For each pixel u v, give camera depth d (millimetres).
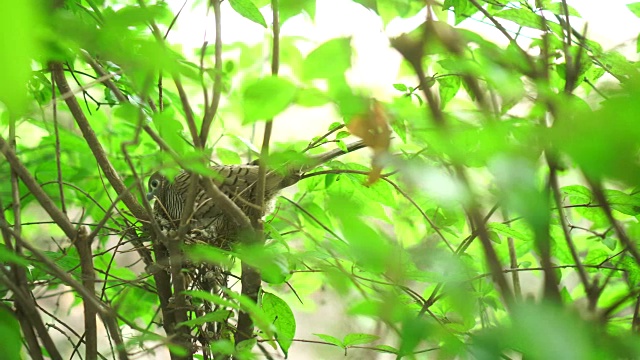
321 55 2256
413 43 2459
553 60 4527
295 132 7172
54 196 6961
